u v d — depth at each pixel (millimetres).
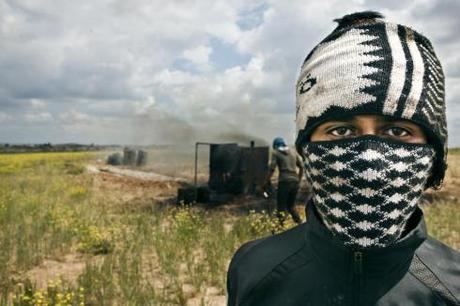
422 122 972
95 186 17094
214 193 13305
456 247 7074
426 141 1033
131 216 10133
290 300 1116
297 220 8398
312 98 1058
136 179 20000
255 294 1171
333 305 1063
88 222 9094
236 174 13234
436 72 1032
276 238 1290
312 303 1088
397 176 968
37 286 5508
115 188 16766
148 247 7254
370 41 1008
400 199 984
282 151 8422
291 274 1144
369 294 1043
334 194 1016
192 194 12211
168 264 6016
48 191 14906
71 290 4938
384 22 1041
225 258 6598
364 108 961
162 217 10078
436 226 8547
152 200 13398
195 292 5238
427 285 1042
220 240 7285
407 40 1026
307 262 1135
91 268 5773
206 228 8391
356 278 1049
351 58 1004
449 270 1076
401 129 1005
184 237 7473
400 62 976
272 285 1158
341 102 986
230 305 1290
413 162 983
